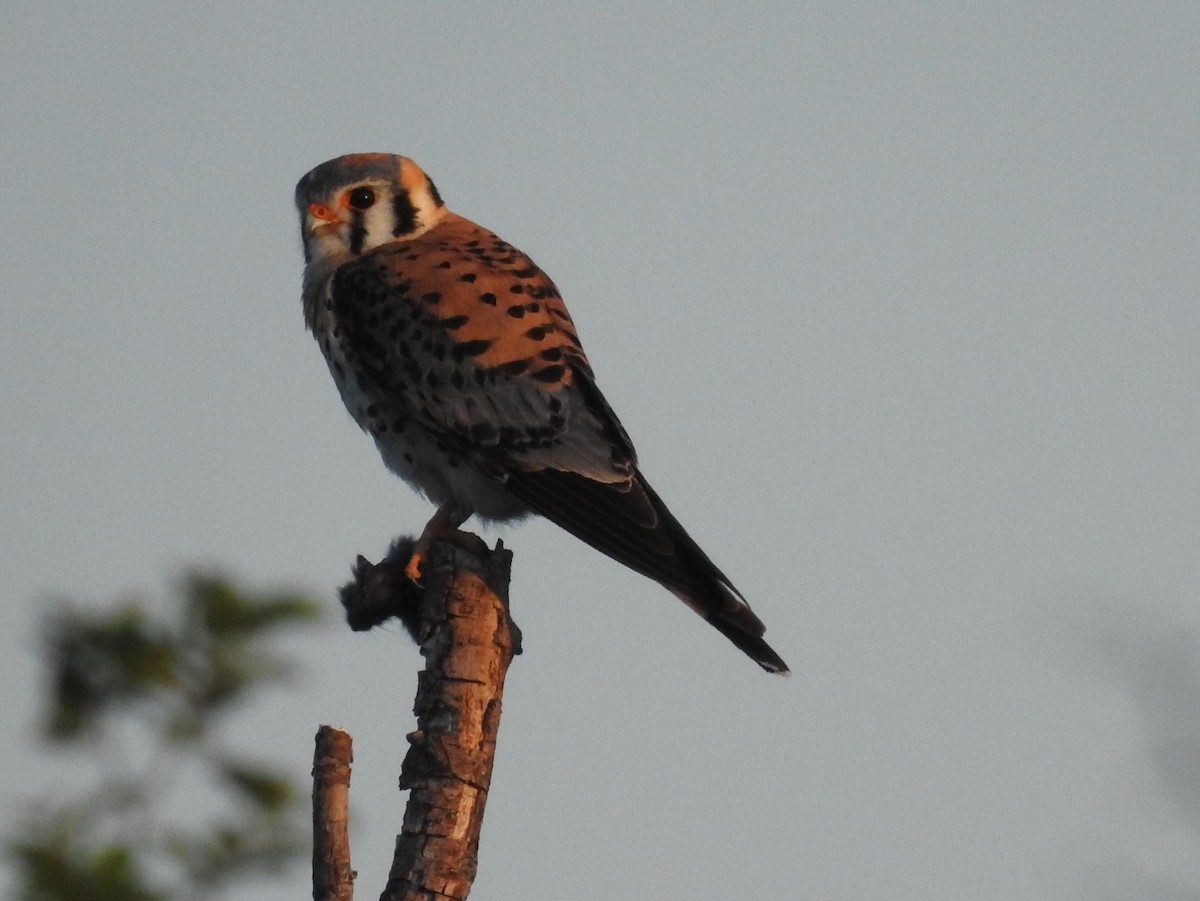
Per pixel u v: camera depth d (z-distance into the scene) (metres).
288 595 7.37
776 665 12.14
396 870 8.84
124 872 6.37
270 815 6.86
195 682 7.09
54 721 6.89
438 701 9.32
